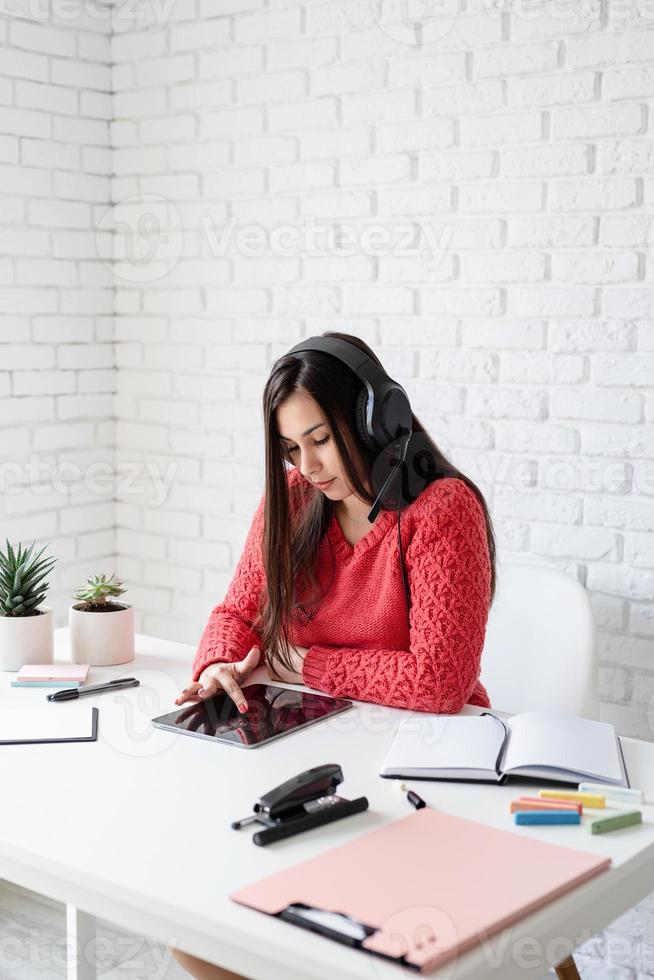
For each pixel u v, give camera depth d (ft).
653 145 6.95
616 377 7.25
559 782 4.50
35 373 9.18
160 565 9.73
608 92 7.08
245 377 9.04
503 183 7.57
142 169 9.42
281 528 5.98
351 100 8.20
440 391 8.00
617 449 7.29
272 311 8.80
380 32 7.99
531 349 7.57
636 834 4.00
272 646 5.99
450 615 5.50
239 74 8.75
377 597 5.94
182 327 9.36
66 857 3.79
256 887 3.52
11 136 8.78
